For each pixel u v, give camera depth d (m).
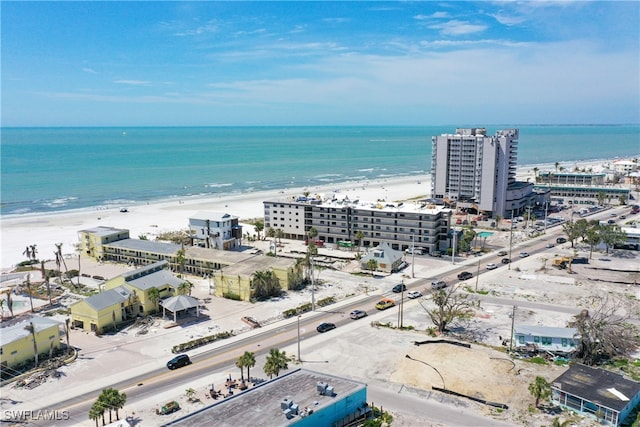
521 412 83.38
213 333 118.19
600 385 85.94
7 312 133.62
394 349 107.81
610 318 122.50
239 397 75.94
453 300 133.25
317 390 77.38
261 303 138.88
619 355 104.19
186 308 125.25
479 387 91.31
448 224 192.00
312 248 176.88
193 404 86.44
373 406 84.94
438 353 104.56
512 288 148.88
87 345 112.38
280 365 88.44
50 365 101.44
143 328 121.56
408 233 192.12
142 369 100.62
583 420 80.69
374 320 125.25
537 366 99.62
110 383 94.94
